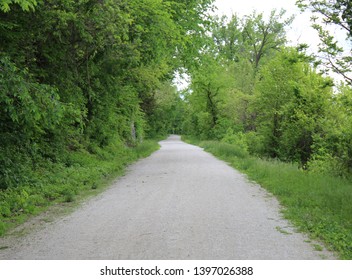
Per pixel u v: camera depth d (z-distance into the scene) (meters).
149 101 40.97
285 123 23.31
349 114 16.67
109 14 10.70
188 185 11.73
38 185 10.49
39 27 10.24
